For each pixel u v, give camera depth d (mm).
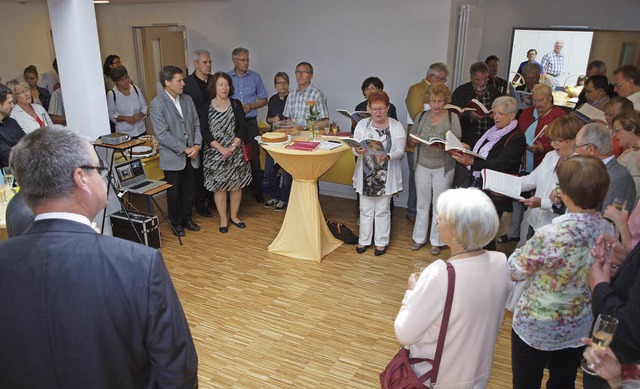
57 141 1073
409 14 4930
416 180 4047
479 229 1406
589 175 1609
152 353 1130
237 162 4484
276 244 4215
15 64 7035
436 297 1415
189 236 4551
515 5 7223
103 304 1041
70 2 3646
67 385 1060
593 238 1654
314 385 2584
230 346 2918
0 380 1063
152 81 7637
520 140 3283
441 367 1481
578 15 6941
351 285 3658
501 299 1485
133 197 4773
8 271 1035
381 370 2711
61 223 1074
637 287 1398
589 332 1774
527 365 1864
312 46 5574
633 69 4117
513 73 7449
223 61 6320
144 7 6922
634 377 1234
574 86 7129
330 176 5422
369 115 3961
